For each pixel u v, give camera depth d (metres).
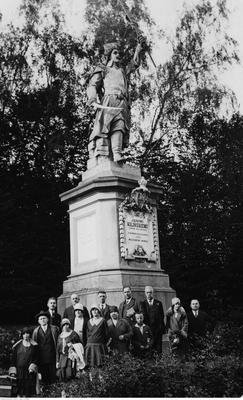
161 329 9.82
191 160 26.34
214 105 25.39
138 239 12.48
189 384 6.68
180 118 26.09
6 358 11.60
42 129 25.16
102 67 13.77
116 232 12.20
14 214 21.73
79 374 7.84
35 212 22.73
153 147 27.09
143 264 12.39
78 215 13.10
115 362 7.07
